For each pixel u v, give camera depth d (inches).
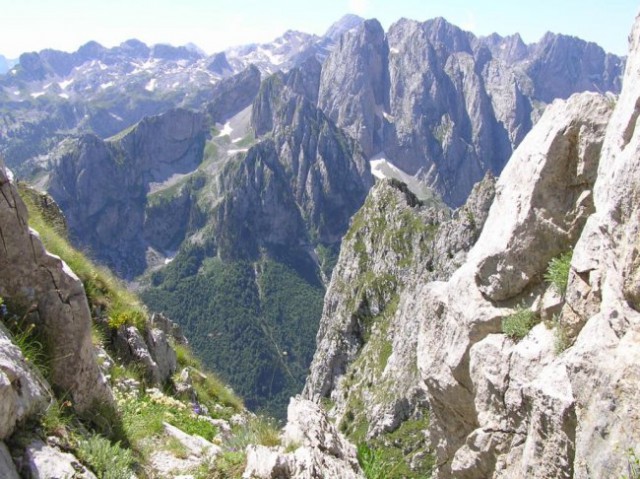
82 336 450.6
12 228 430.6
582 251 522.3
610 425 423.2
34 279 435.8
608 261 471.8
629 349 425.7
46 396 386.0
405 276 5049.2
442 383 698.2
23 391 358.6
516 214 634.2
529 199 618.8
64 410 418.9
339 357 5098.4
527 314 605.0
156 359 844.0
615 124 517.3
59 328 438.9
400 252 5255.9
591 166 581.0
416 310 4089.6
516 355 583.5
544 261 613.6
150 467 463.2
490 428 610.9
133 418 540.1
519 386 570.6
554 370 518.0
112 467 388.5
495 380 602.5
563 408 484.1
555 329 564.4
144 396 682.8
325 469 443.5
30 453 338.0
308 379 5398.6
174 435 543.2
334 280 5812.0
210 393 963.3
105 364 666.2
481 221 4040.4
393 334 4596.5
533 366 561.0
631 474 392.2
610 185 473.4
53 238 808.3
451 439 733.9
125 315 810.8
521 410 569.0
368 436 3565.5
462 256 3996.1
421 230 5201.8
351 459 495.8
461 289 680.4
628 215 447.8
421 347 751.7
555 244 606.2
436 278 4092.0
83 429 418.6
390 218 5546.3
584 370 453.4
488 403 618.8
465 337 660.1
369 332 5054.1
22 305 430.3
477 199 4126.5
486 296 651.5
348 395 4566.9
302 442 483.8
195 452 512.7
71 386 439.2
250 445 490.6
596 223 513.0
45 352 429.4
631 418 409.4
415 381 3585.1
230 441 531.5
